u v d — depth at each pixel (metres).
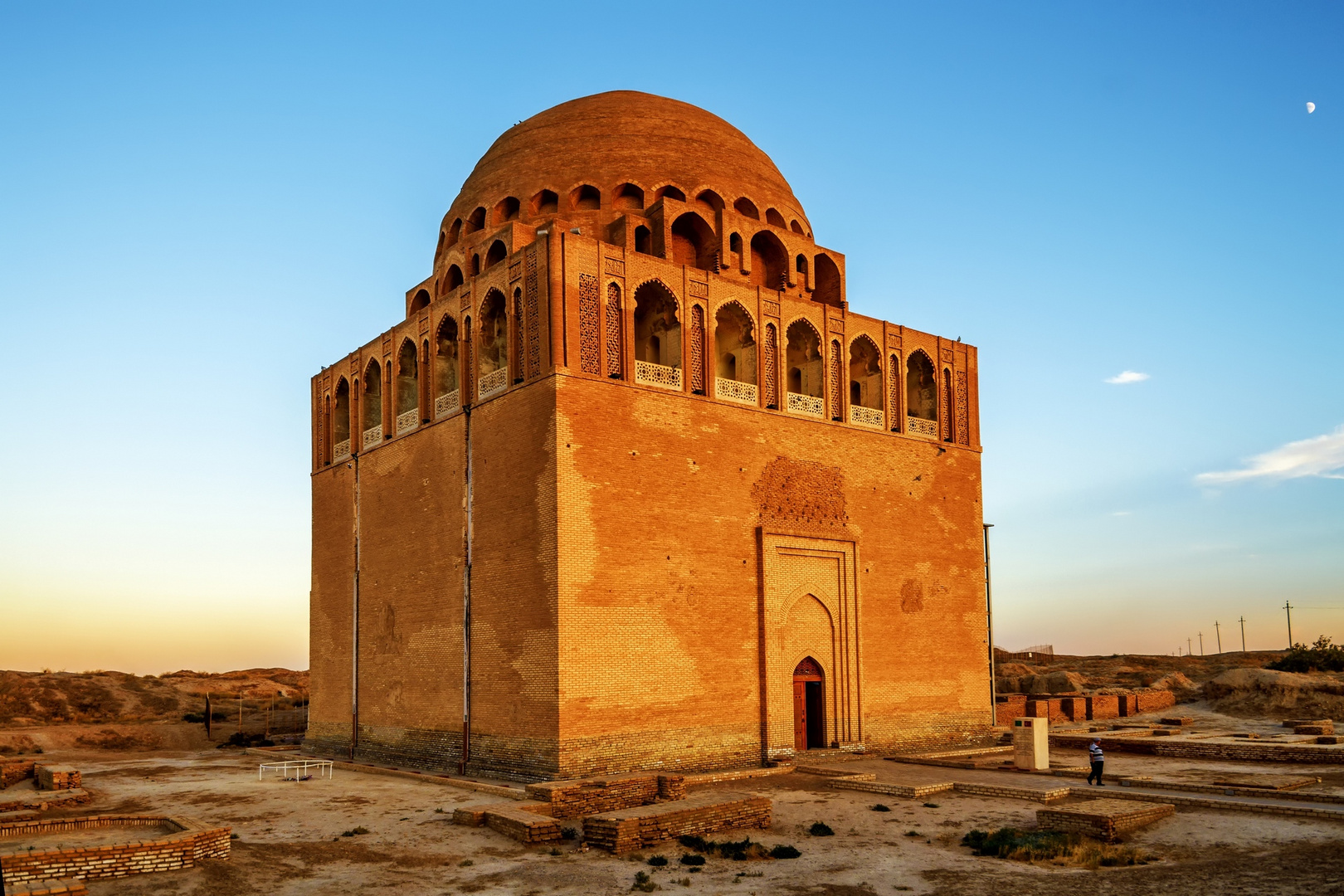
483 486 25.41
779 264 30.31
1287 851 15.70
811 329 28.97
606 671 23.05
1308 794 19.66
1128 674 66.31
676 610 24.53
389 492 29.52
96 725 39.94
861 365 30.89
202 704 49.81
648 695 23.67
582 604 22.91
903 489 30.33
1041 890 14.13
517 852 16.36
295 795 21.72
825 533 27.91
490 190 30.97
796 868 15.45
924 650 30.06
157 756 32.03
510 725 23.56
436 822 18.47
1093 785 22.05
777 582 26.62
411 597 27.89
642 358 27.14
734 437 26.42
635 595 23.83
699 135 31.33
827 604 27.91
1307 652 47.78
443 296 27.95
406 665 27.83
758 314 27.53
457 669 25.59
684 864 15.58
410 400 30.06
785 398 27.77
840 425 29.00
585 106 31.72
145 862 14.68
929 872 15.19
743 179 31.12
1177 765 26.20
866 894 14.12
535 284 24.42
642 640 23.78
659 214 28.12
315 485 33.69
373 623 29.64
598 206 29.66
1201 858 15.56
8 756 32.97
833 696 27.70
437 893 14.15
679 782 20.14
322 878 14.88
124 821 17.56
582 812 18.95
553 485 23.03
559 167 30.14
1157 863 15.42
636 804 19.80
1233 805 19.08
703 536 25.36
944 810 19.80
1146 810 17.84
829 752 26.92
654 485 24.64
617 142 30.41
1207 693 46.00
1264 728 37.38
